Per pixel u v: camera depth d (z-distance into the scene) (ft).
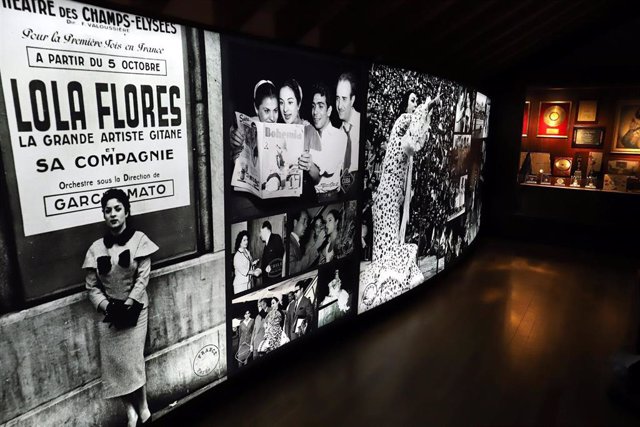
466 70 18.38
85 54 7.09
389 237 15.56
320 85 11.68
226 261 10.08
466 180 21.21
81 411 7.86
